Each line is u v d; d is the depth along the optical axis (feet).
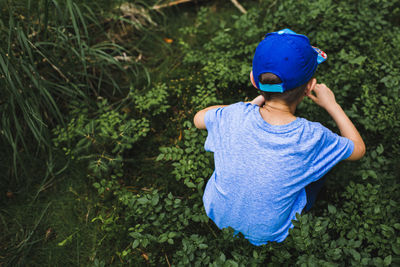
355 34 8.94
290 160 4.65
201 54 9.86
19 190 8.34
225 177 5.08
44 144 8.93
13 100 7.91
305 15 9.14
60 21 9.41
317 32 9.02
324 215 6.49
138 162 8.62
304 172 4.78
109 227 7.22
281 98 4.71
